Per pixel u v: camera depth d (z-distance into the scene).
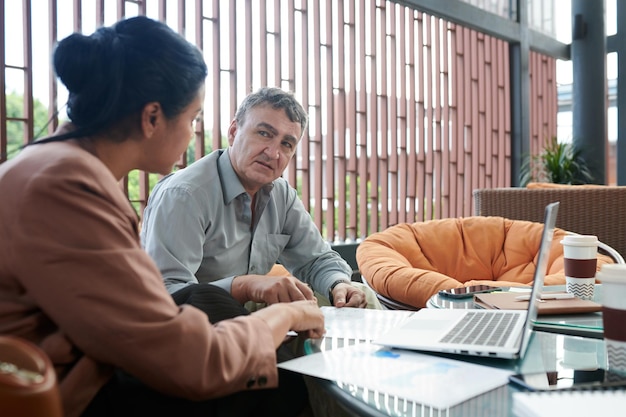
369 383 0.89
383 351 1.08
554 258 2.68
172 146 1.04
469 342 1.06
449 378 0.91
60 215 0.82
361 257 2.66
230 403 1.01
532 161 6.72
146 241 1.77
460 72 6.01
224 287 1.53
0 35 2.96
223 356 0.90
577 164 6.42
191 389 0.86
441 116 5.79
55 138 0.95
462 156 6.05
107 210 0.87
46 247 0.81
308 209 4.49
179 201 1.75
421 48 5.49
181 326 0.86
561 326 1.27
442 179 5.83
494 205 3.81
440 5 5.52
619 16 6.92
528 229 2.95
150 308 0.85
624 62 6.88
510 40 6.59
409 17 5.38
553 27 7.43
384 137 5.14
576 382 0.89
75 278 0.81
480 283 2.14
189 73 1.01
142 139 1.01
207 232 1.85
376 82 5.04
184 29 3.75
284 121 1.84
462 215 6.07
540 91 7.31
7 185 0.85
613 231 3.52
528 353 1.07
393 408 0.79
